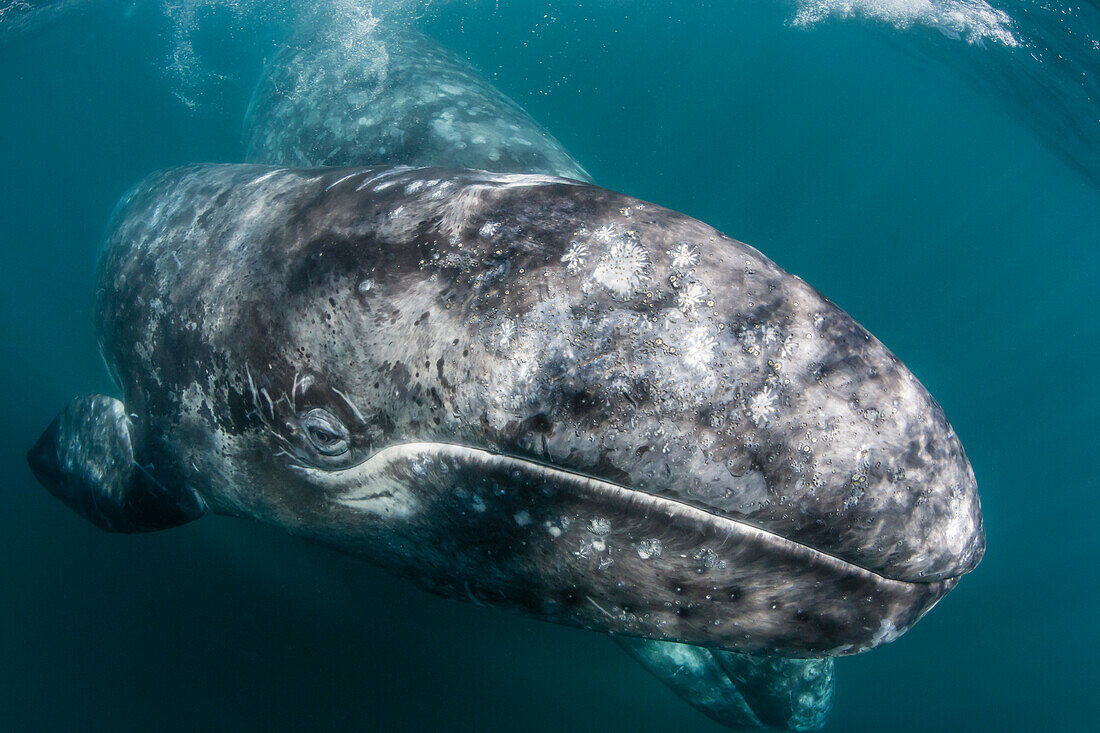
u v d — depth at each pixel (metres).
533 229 2.57
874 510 2.33
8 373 9.88
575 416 2.33
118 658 6.78
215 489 3.94
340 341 2.87
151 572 7.32
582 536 2.58
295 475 3.39
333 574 7.01
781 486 2.28
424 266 2.70
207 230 3.68
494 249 2.58
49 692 6.53
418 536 3.13
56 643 6.86
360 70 7.49
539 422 2.38
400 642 6.89
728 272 2.40
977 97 18.28
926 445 2.41
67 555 7.55
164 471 4.12
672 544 2.47
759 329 2.32
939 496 2.43
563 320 2.38
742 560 2.45
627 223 2.49
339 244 2.96
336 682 6.65
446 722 6.75
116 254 4.38
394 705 6.65
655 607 2.70
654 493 2.37
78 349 10.46
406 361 2.68
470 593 3.27
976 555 2.58
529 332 2.40
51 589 7.27
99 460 4.89
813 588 2.51
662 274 2.38
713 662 5.95
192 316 3.53
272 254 3.22
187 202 4.00
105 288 4.44
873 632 2.63
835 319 2.44
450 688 6.88
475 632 7.13
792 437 2.26
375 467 3.03
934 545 2.43
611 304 2.36
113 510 4.84
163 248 3.87
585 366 2.33
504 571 2.93
